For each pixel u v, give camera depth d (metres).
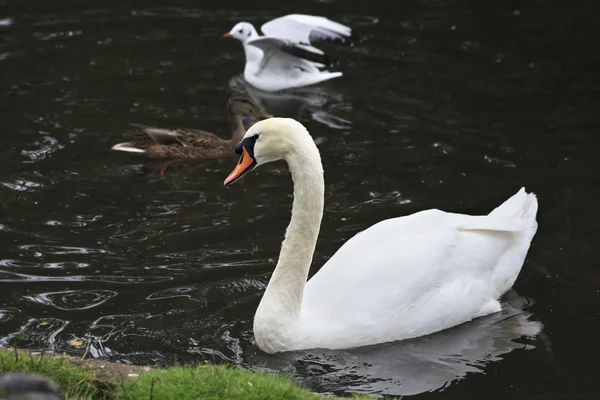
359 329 10.41
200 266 12.16
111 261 12.27
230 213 13.80
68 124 16.83
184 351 10.21
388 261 10.74
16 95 17.88
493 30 21.48
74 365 8.35
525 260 12.34
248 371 8.27
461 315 10.92
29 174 14.89
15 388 4.86
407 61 19.97
